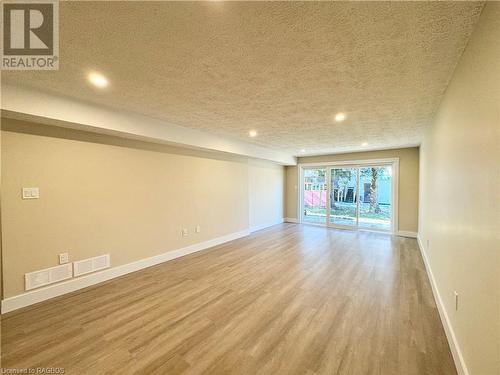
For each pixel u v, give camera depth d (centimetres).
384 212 630
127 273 350
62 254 282
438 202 271
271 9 122
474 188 140
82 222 301
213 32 142
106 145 326
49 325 220
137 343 196
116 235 338
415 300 269
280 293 287
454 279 187
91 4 118
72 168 292
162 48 160
